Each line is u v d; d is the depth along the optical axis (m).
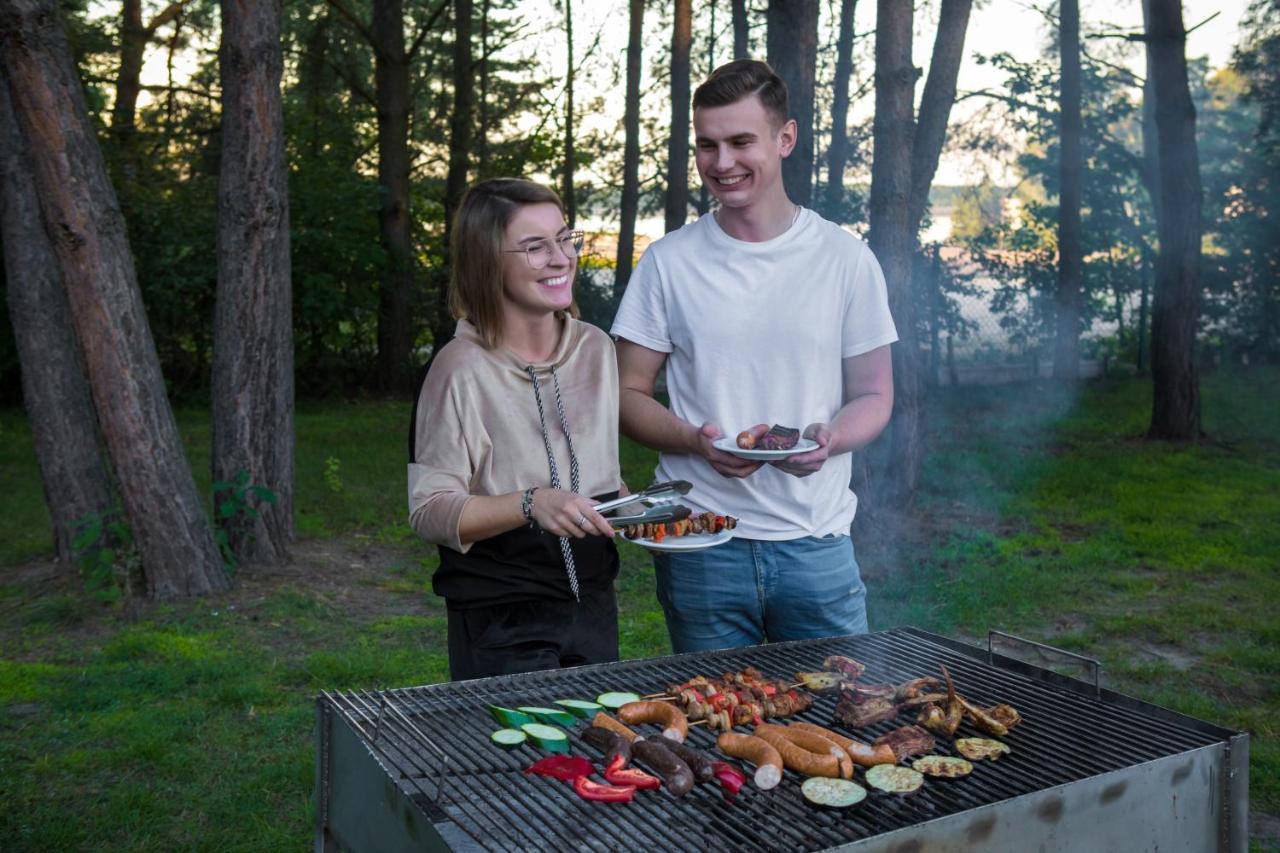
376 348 16.70
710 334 2.79
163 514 6.01
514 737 2.11
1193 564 6.95
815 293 2.76
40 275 6.62
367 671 4.93
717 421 2.81
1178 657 5.25
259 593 6.20
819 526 2.81
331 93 19.50
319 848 2.32
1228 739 2.13
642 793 1.95
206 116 18.05
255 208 6.52
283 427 6.85
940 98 7.84
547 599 2.54
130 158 14.91
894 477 8.28
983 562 7.04
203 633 5.54
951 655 2.70
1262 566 6.87
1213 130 19.30
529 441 2.47
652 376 2.94
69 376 6.68
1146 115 16.56
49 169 5.49
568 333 2.56
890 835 1.75
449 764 2.02
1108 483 9.77
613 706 2.28
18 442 11.93
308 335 15.79
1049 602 6.18
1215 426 13.03
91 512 6.76
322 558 7.02
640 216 24.86
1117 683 4.84
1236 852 2.16
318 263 14.98
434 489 2.37
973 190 19.44
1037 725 2.25
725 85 2.61
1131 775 2.00
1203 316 18.38
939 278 16.48
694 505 2.85
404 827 1.91
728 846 1.77
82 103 5.53
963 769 2.03
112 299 5.77
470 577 2.48
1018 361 17.45
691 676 2.52
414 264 16.41
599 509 2.30
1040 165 17.72
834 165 15.20
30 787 3.75
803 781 1.99
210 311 14.52
